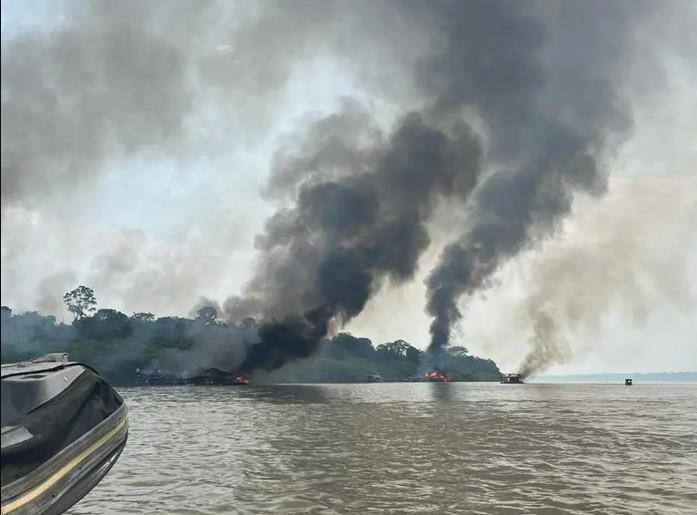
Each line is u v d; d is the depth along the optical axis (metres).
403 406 47.66
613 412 39.06
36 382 7.74
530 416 35.06
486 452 18.27
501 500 11.28
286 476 13.89
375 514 10.19
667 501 11.25
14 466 6.64
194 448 19.58
